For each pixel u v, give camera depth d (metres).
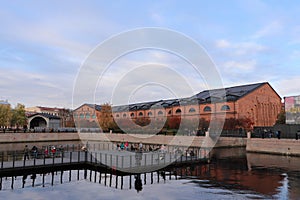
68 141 52.53
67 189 15.26
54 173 19.50
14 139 47.94
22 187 15.56
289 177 18.27
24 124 70.75
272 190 14.76
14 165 18.88
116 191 14.82
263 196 13.61
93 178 18.06
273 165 23.58
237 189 15.08
